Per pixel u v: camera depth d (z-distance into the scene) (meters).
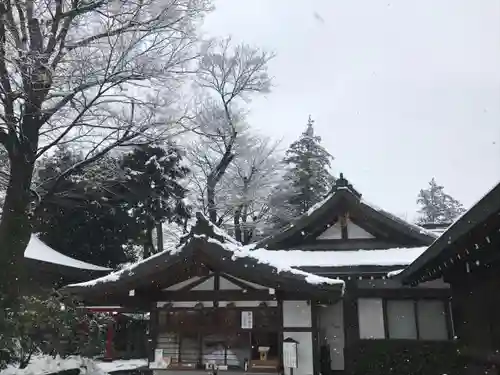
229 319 10.45
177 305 10.67
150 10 11.67
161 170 23.64
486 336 7.64
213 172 26.42
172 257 10.02
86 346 11.06
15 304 9.65
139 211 23.42
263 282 9.80
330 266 13.24
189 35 12.44
